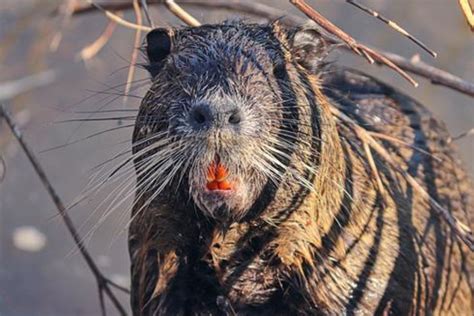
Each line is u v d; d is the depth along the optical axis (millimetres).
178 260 9305
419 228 10383
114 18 10516
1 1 18672
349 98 11617
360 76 12016
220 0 11891
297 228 9117
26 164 20156
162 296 9336
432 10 21578
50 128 20016
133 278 9805
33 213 19797
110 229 18703
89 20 20594
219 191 8523
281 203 8977
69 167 19953
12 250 19078
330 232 9359
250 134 8453
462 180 11773
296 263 9219
